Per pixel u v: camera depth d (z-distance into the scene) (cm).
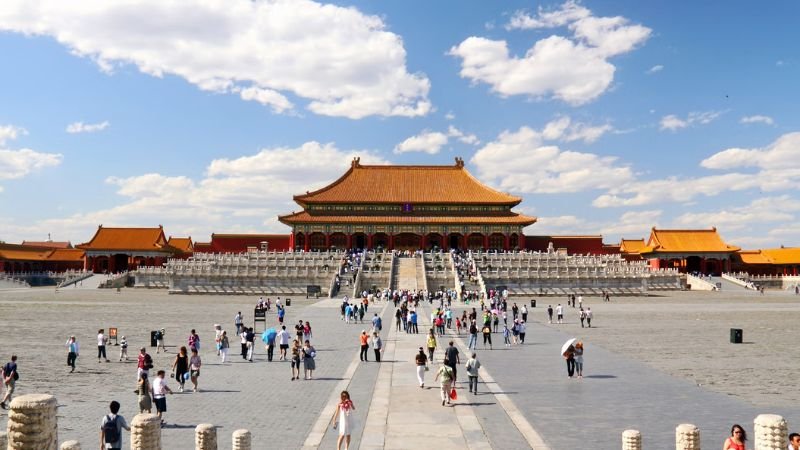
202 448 2000
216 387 3397
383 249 15925
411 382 3509
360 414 2753
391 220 17262
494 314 6397
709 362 4197
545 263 13800
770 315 7850
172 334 5706
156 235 17800
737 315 7869
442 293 9519
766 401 3019
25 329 5962
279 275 12169
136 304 9288
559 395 3159
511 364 4169
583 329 6372
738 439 1703
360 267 12669
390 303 10050
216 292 12050
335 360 4325
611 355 4519
